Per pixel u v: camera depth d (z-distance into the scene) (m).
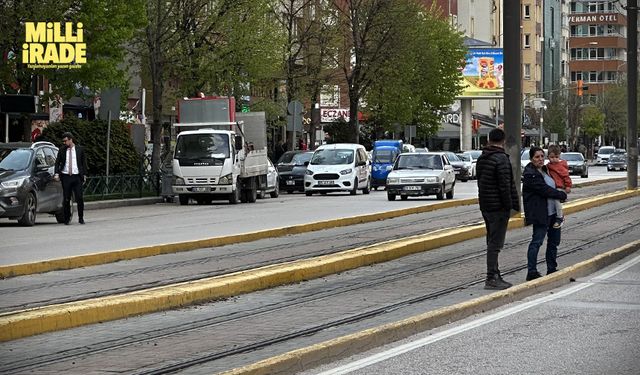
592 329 14.29
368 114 82.00
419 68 82.56
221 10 54.22
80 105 59.66
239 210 41.16
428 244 26.41
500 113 143.62
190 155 46.12
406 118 81.19
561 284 19.64
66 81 45.88
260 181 51.34
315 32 68.69
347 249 25.41
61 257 21.36
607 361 11.95
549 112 138.00
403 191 48.38
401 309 16.45
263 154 51.94
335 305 16.81
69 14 45.09
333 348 11.89
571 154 83.50
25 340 13.48
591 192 57.41
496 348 12.75
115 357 12.24
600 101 166.88
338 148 57.31
